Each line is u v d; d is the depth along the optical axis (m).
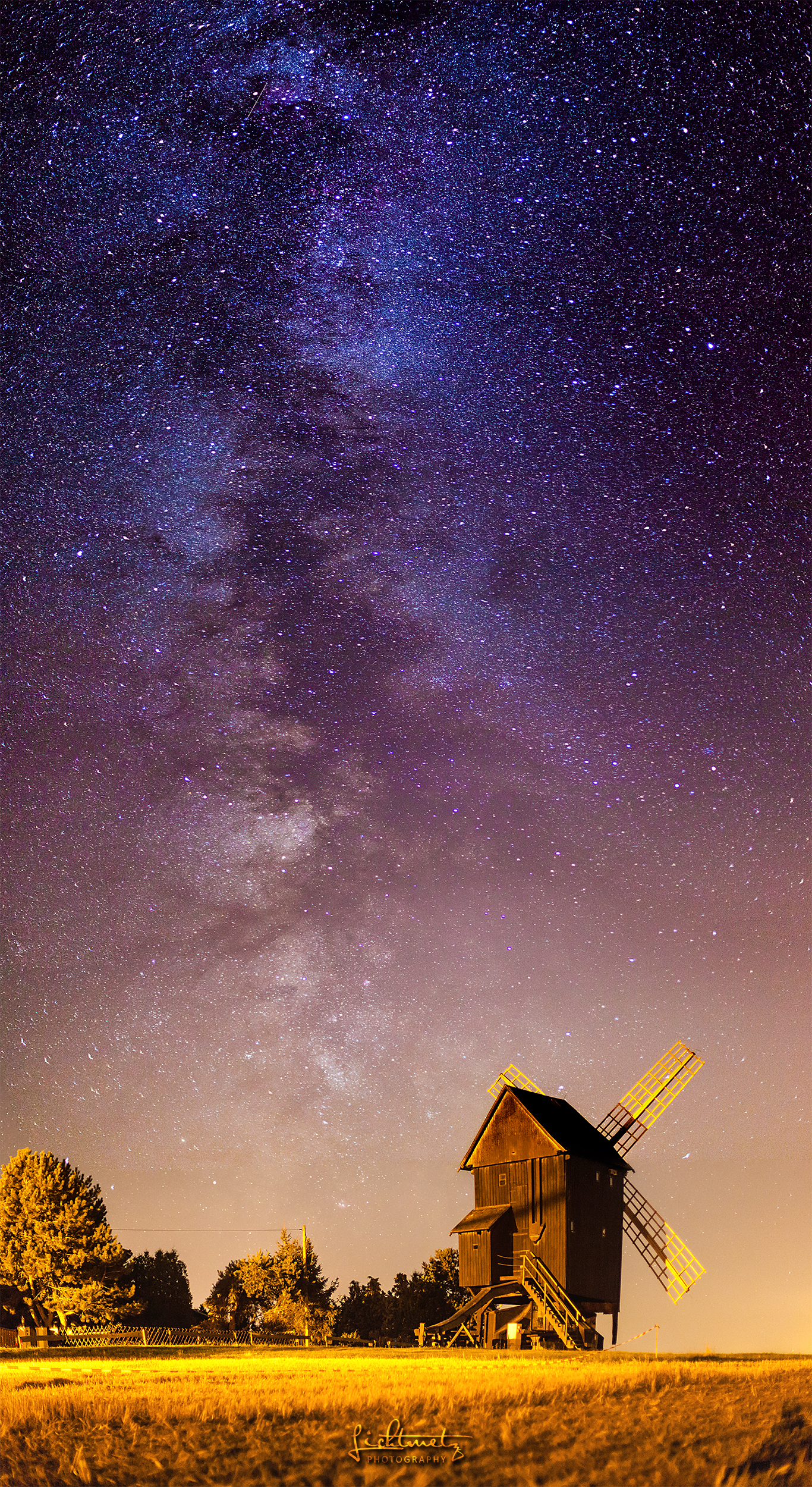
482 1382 20.45
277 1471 14.55
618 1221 47.28
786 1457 13.80
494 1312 44.75
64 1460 15.51
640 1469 13.54
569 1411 16.75
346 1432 16.14
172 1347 52.09
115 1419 17.97
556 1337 42.41
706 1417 15.95
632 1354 32.47
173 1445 16.09
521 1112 47.81
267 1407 17.98
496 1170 47.91
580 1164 46.12
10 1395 20.48
